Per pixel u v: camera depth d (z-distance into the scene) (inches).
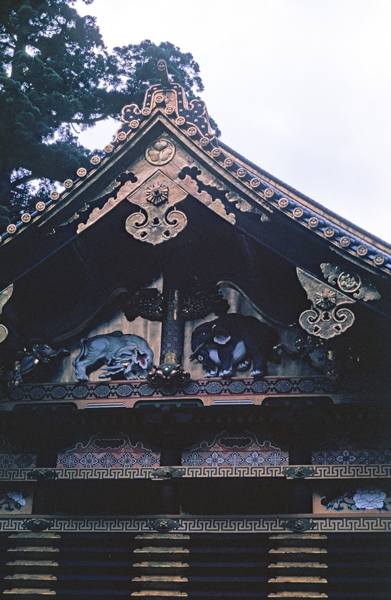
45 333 426.3
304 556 373.1
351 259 362.6
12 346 413.7
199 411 399.5
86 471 404.2
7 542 401.4
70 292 431.8
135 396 405.7
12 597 387.5
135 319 426.3
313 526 374.3
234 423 402.9
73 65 794.8
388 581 365.1
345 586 367.9
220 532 380.8
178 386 402.3
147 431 411.5
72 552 393.4
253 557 380.5
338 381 388.2
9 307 414.9
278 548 376.8
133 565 382.6
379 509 378.3
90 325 429.4
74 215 397.4
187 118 400.8
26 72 734.5
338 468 384.5
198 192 387.2
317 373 396.2
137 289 428.8
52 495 410.0
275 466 387.2
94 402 407.8
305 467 384.8
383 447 387.5
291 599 364.5
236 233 406.9
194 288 423.2
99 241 418.6
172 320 417.7
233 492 394.6
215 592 374.3
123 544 392.5
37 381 420.2
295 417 391.2
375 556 371.6
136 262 432.1
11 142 677.3
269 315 410.3
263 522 379.2
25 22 773.3
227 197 382.9
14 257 401.1
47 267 415.5
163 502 394.3
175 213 386.3
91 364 417.1
